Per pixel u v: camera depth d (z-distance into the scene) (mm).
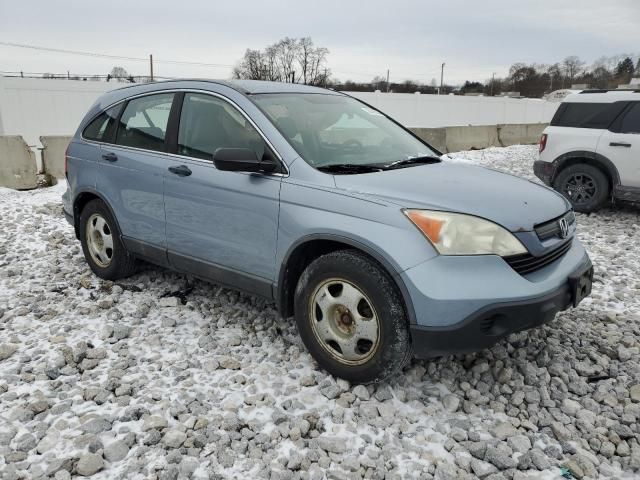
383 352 2975
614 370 3424
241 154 3357
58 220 7172
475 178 3545
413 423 2941
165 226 4129
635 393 3174
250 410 3014
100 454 2635
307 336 3334
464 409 3062
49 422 2896
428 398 3156
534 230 3064
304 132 3678
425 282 2814
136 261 4801
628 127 7504
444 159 4156
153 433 2768
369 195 3092
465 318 2795
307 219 3221
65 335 3875
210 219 3775
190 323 4070
